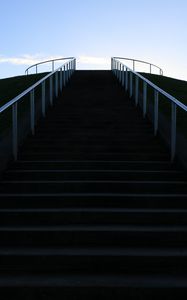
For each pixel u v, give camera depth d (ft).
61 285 14.07
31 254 15.85
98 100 48.73
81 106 44.45
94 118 37.63
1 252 16.14
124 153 27.73
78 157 27.37
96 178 23.84
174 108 25.84
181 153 24.85
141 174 23.77
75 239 17.31
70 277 15.03
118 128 34.17
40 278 14.90
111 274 15.40
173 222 18.86
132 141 29.99
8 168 25.18
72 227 18.11
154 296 13.91
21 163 25.40
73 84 67.97
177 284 14.16
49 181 22.91
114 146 29.01
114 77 77.61
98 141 30.01
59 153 27.55
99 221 18.98
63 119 37.11
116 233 17.28
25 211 19.06
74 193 21.86
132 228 17.87
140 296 13.92
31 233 17.35
